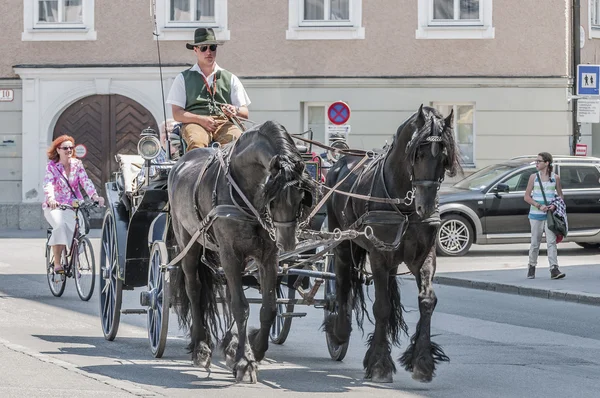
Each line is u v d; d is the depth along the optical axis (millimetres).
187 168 9883
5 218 30281
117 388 8305
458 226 21609
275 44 29078
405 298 15953
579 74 23109
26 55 30156
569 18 28578
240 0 29109
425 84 28625
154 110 29781
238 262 8758
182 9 29594
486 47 28500
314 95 29016
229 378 9148
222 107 10594
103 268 11789
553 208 17312
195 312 9844
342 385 8898
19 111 30297
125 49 29797
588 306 14930
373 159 9641
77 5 30047
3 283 16844
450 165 8539
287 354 10672
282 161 8023
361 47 28844
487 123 28531
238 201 8695
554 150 28438
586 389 8852
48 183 15219
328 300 10453
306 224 8578
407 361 9039
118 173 12305
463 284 17438
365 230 9023
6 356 9781
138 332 12031
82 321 12805
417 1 28625
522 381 9180
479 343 11398
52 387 8289
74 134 30266
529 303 15219
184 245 9836
